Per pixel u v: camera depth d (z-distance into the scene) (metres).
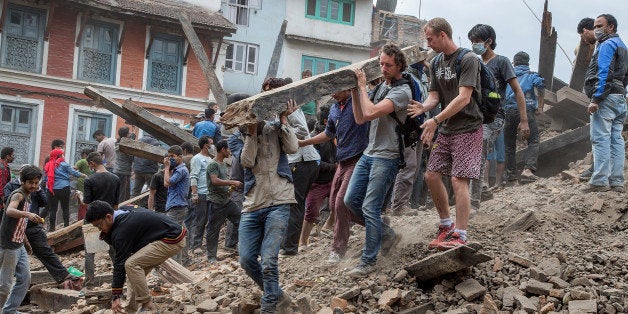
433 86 6.81
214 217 10.18
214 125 13.43
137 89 26.52
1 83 24.48
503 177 11.02
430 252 7.10
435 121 6.37
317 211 8.82
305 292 7.12
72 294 9.55
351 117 7.61
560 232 7.66
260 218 6.46
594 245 7.41
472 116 6.61
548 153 12.56
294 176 8.19
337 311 6.33
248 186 6.48
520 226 7.74
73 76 25.58
